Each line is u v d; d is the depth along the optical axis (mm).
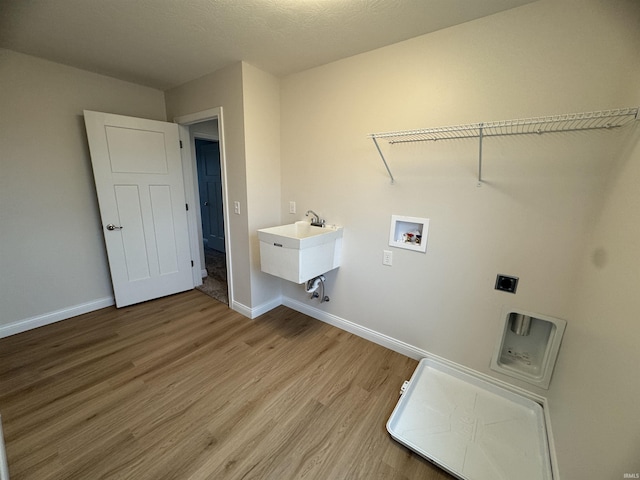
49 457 1305
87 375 1855
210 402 1653
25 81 2164
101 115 2430
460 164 1684
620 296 979
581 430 1085
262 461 1315
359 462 1327
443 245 1827
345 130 2154
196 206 3461
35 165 2285
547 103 1396
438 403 1672
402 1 1394
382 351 2182
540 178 1458
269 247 2158
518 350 1764
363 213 2170
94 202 2643
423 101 1762
